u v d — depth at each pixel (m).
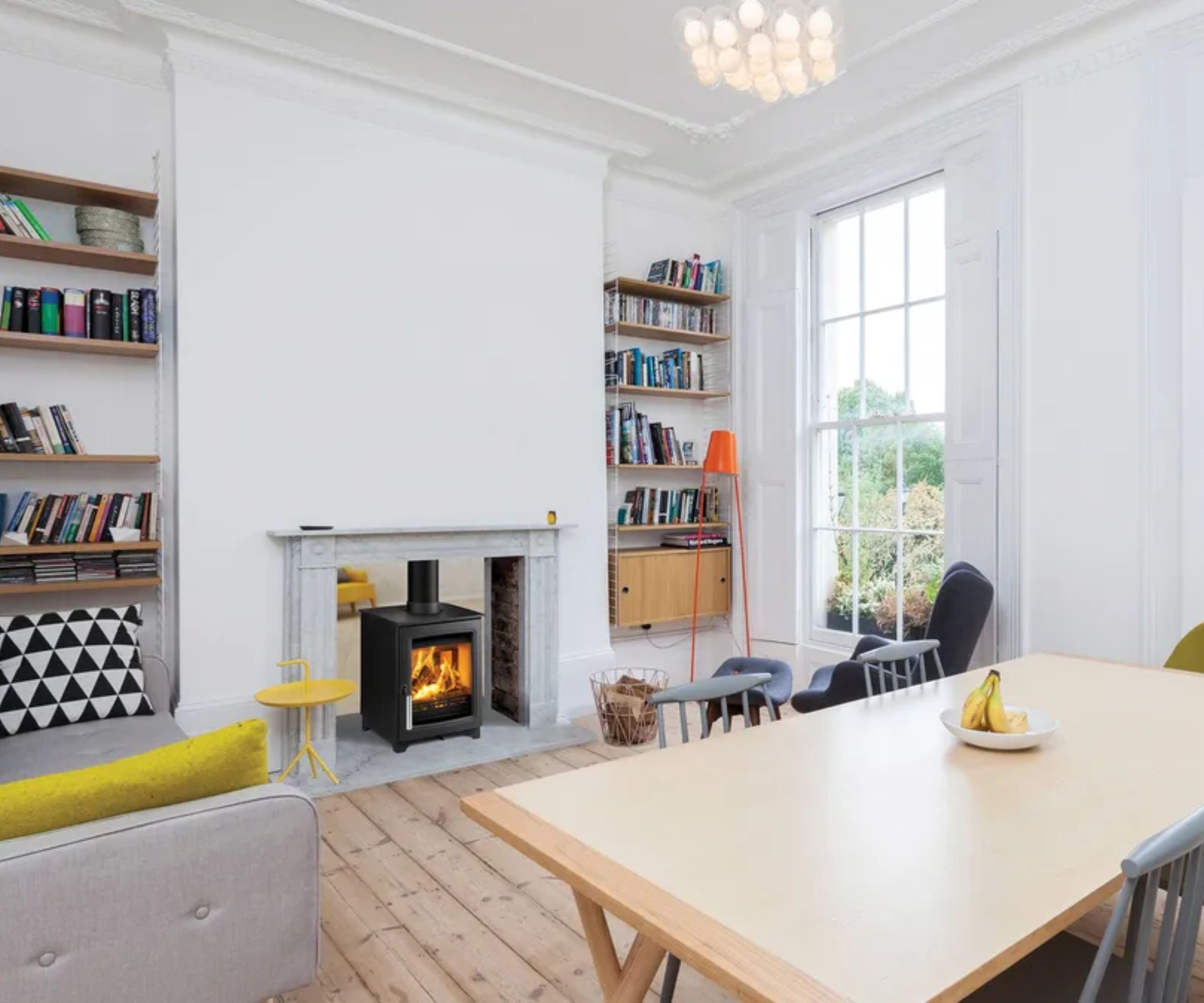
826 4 2.02
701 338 5.30
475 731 4.22
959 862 1.27
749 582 5.27
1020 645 3.78
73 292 3.35
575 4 3.29
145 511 3.47
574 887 1.25
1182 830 1.08
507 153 4.41
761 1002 0.94
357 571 6.14
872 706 2.17
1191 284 3.23
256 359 3.71
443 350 4.21
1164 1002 1.18
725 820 1.43
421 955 2.30
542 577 4.43
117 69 3.55
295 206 3.81
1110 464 3.49
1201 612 3.20
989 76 3.88
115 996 1.66
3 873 1.54
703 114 4.29
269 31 3.51
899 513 4.50
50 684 2.95
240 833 1.81
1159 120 3.33
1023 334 3.77
